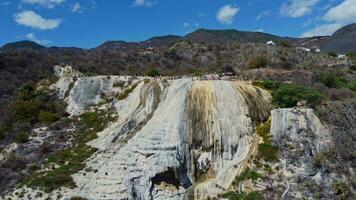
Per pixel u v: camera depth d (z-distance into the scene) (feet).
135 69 255.50
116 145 160.76
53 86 214.07
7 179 160.25
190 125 150.20
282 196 129.59
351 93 164.66
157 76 207.10
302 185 131.75
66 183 150.61
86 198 144.87
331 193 130.52
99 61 270.87
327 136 141.79
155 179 144.77
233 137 146.51
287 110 144.87
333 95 161.79
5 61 263.08
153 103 169.17
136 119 167.32
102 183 148.15
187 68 254.47
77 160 160.76
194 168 147.02
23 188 152.35
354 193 132.05
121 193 144.46
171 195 143.23
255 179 134.72
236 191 134.10
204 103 152.76
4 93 238.48
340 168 136.05
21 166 165.78
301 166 135.54
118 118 176.24
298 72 195.72
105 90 194.70
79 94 197.47
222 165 145.07
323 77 181.98
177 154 145.38
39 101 202.18
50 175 155.02
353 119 149.28
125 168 149.89
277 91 157.17
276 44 286.87
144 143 150.82
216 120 149.28
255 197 129.70
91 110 189.37
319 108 149.79
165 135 149.79
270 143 142.31
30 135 184.24
